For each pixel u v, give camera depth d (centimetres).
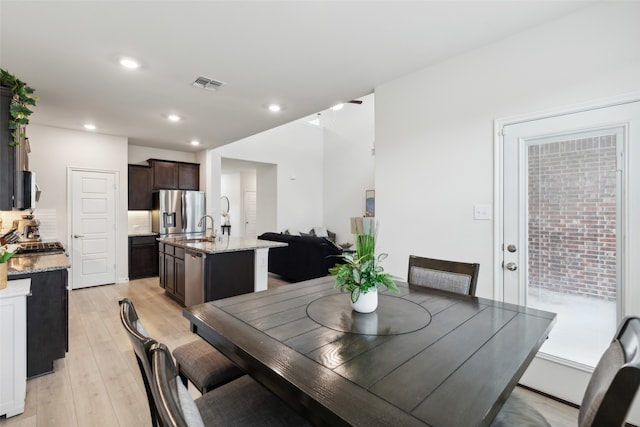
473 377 93
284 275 555
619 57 186
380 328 130
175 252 419
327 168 962
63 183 473
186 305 385
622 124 185
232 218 1178
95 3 189
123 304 107
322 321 139
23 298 196
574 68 201
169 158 642
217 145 598
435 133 270
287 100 352
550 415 191
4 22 207
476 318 143
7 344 189
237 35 225
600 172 193
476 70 245
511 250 229
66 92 326
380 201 311
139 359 94
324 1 189
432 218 273
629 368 69
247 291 383
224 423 112
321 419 88
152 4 191
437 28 217
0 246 220
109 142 514
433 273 211
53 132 464
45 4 190
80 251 490
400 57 257
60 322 244
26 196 282
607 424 71
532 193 221
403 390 87
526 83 221
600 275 195
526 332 127
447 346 114
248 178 1112
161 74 286
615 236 189
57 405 202
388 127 304
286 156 874
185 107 375
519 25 214
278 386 98
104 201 511
